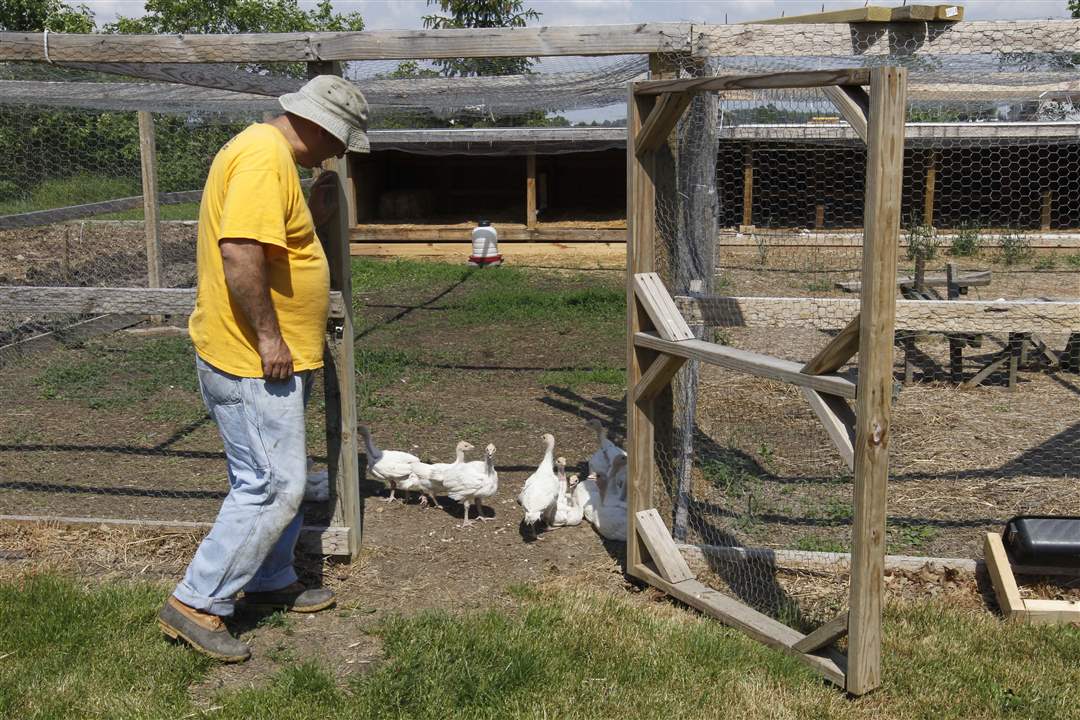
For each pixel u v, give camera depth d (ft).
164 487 20.07
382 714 11.53
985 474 20.88
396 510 18.98
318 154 13.03
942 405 26.71
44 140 34.40
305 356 12.92
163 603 14.20
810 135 20.79
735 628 13.74
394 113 29.66
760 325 16.51
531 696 11.93
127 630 13.47
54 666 12.42
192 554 16.39
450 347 34.99
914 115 45.14
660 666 12.64
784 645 13.01
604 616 14.12
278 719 11.45
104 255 40.01
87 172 36.73
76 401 27.04
